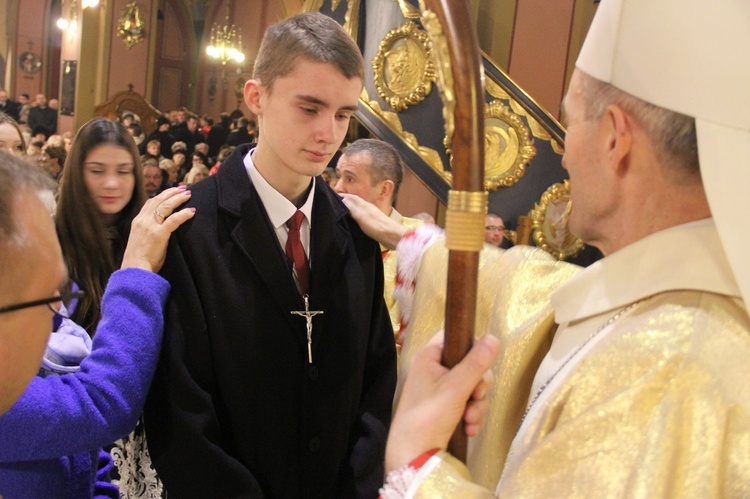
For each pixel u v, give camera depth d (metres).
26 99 14.78
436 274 1.29
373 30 3.86
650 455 0.69
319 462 1.33
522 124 3.96
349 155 2.56
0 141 2.37
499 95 4.00
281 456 1.30
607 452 0.71
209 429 1.23
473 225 0.80
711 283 0.77
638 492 0.67
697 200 0.80
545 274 1.13
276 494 1.29
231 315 1.26
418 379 0.85
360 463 1.33
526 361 1.04
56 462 1.19
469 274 0.81
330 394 1.34
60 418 1.08
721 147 0.74
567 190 3.92
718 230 0.75
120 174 2.02
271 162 1.30
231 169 1.32
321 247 1.36
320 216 1.37
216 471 1.21
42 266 0.76
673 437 0.70
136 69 14.93
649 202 0.82
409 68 3.77
